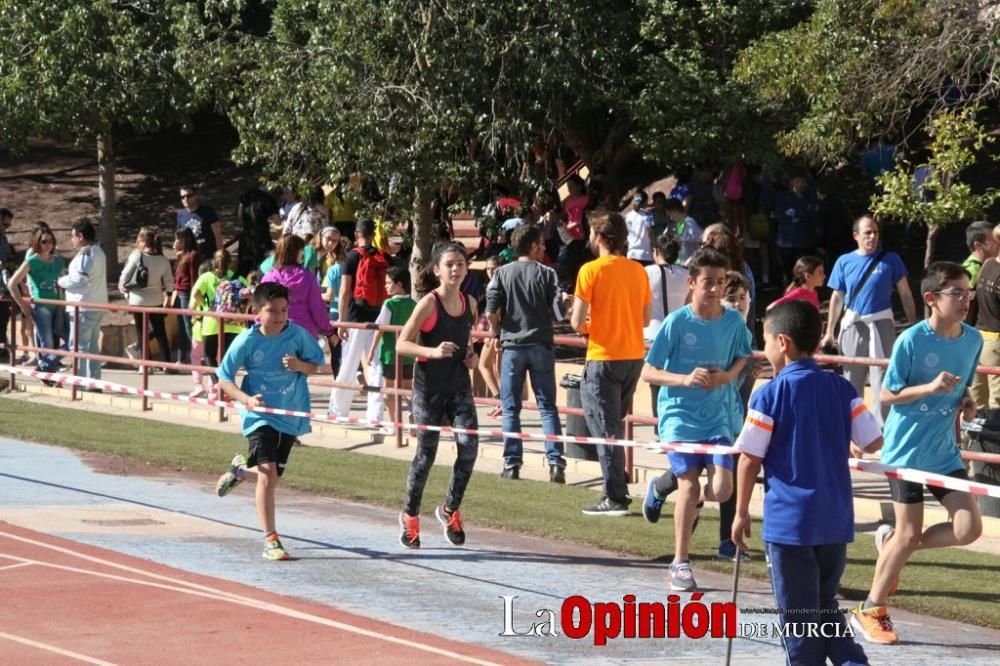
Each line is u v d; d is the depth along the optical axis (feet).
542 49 136.15
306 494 76.79
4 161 236.43
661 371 54.70
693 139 142.41
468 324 61.46
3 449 89.92
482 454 89.86
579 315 69.82
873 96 116.67
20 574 56.18
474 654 45.60
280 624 48.91
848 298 81.30
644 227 143.84
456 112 129.70
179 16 144.77
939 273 47.78
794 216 149.18
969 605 52.95
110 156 188.96
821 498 39.09
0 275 129.90
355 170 133.08
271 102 132.57
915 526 47.80
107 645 45.78
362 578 57.06
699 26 146.72
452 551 62.75
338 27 130.21
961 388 48.29
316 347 60.23
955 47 111.24
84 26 173.78
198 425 101.55
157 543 62.95
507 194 154.30
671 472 59.98
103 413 106.93
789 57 122.83
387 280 99.25
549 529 66.95
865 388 90.17
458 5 130.21
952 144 110.63
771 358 40.88
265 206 150.51
